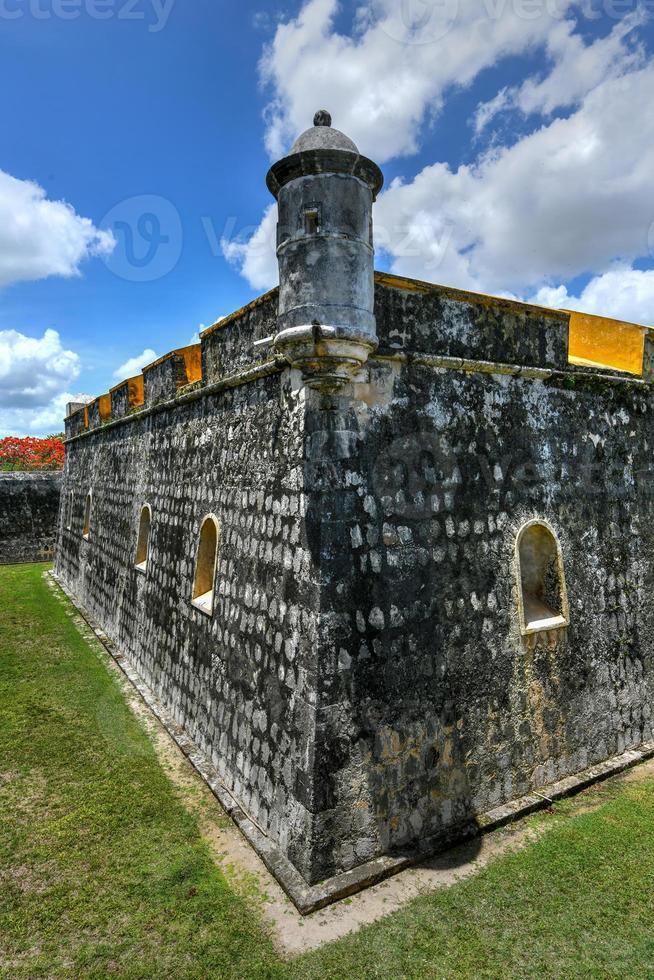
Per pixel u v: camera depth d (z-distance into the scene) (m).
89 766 6.46
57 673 9.23
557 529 6.21
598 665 6.46
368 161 4.41
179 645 7.48
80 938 4.20
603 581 6.59
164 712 7.66
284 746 4.94
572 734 6.19
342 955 3.99
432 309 5.30
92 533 13.20
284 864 4.75
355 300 4.38
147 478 9.50
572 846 5.09
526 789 5.79
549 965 3.92
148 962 3.99
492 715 5.58
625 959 3.96
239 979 3.84
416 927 4.22
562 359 6.29
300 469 4.88
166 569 8.20
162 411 8.80
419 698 5.10
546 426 6.20
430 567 5.24
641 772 6.42
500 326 5.78
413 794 5.03
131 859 4.99
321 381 4.54
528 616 6.05
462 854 5.01
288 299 4.45
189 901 4.50
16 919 4.37
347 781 4.68
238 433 6.18
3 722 7.52
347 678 4.71
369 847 4.77
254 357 5.75
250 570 5.71
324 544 4.68
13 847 5.15
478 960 3.95
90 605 12.82
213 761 6.28
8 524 20.16
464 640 5.41
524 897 4.50
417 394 5.25
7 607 13.33
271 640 5.25
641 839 5.19
